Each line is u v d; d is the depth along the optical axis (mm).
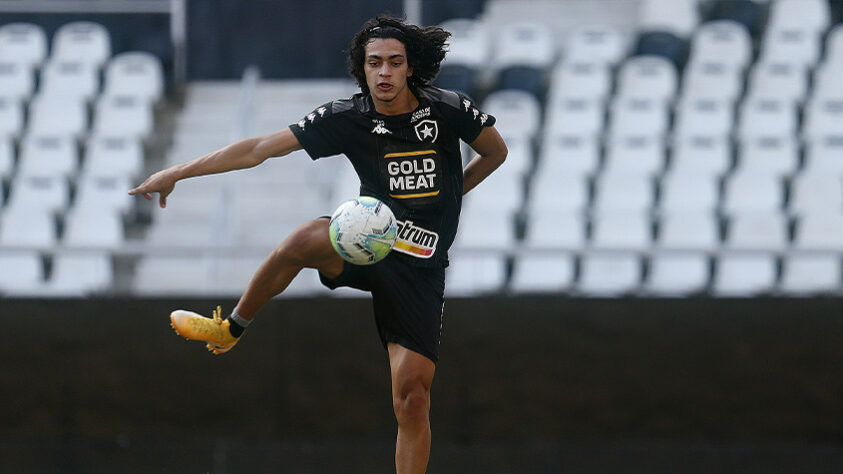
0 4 41188
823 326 23266
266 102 38312
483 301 23594
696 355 23406
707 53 39469
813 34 39844
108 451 23516
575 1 42719
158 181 11969
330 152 12461
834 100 36281
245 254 23969
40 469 23438
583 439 23531
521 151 35000
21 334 23562
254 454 23500
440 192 12422
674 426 23453
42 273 28906
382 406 23562
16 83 38969
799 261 28062
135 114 37562
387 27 12094
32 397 23562
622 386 23500
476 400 23562
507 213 31672
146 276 27906
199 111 38562
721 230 31359
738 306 23422
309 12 40094
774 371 23344
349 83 39156
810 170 34281
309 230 12328
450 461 23469
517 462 23422
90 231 32250
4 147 35781
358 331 23641
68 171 35625
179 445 23562
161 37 40562
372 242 11828
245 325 12883
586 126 36656
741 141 35062
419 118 12289
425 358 12539
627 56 40094
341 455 23469
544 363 23547
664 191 33188
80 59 40094
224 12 40250
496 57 40562
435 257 12594
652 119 36500
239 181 33562
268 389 23641
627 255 23438
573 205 32938
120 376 23594
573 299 23547
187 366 23594
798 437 23328
